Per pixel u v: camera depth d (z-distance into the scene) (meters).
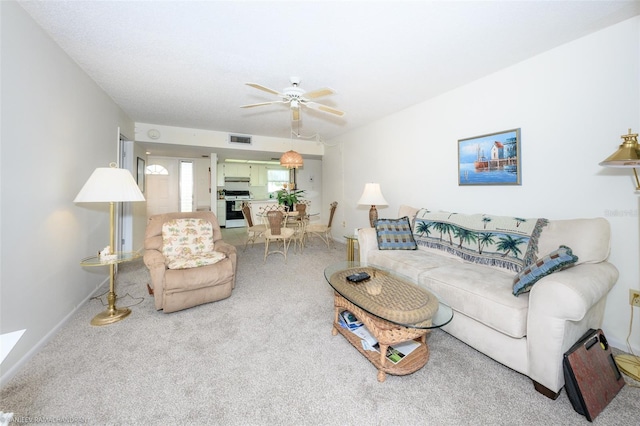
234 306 2.45
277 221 4.00
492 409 1.29
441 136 3.14
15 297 1.57
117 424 1.20
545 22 1.80
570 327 1.35
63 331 1.98
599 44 1.88
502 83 2.49
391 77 2.67
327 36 1.97
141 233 4.88
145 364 1.61
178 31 1.91
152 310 2.34
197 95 3.18
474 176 2.77
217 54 2.23
